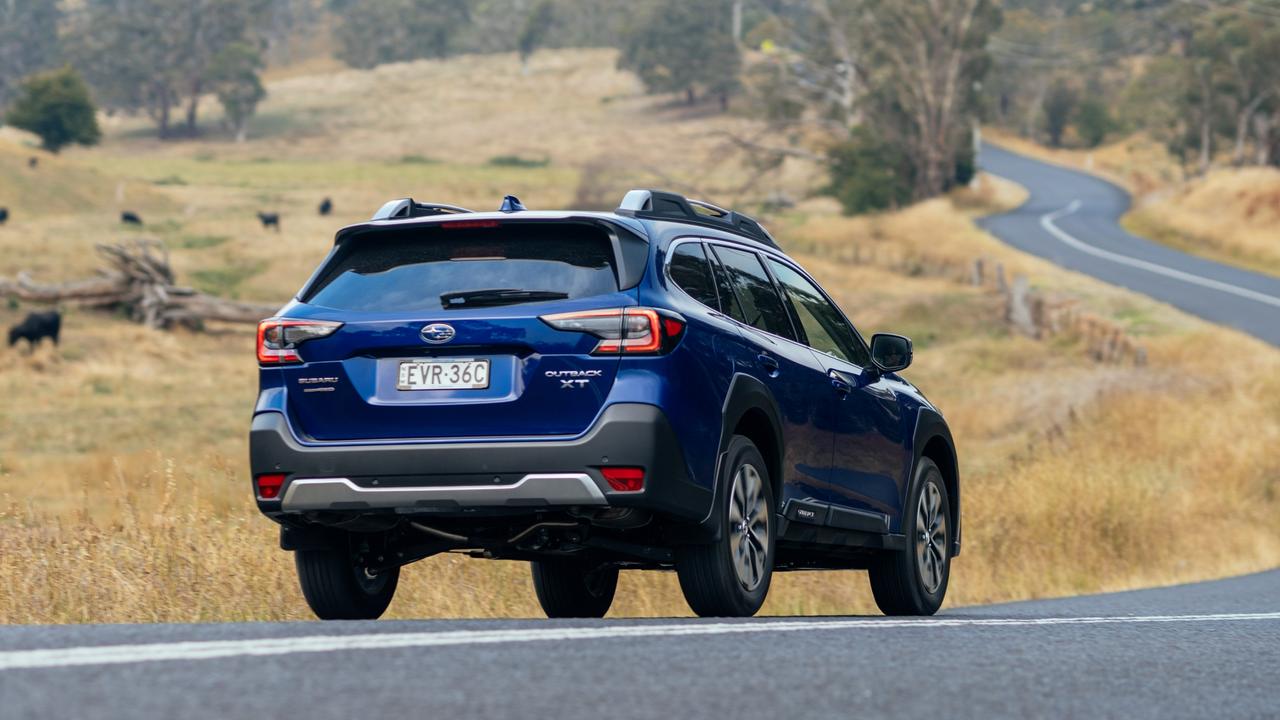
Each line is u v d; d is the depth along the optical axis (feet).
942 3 414.41
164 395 179.63
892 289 262.67
